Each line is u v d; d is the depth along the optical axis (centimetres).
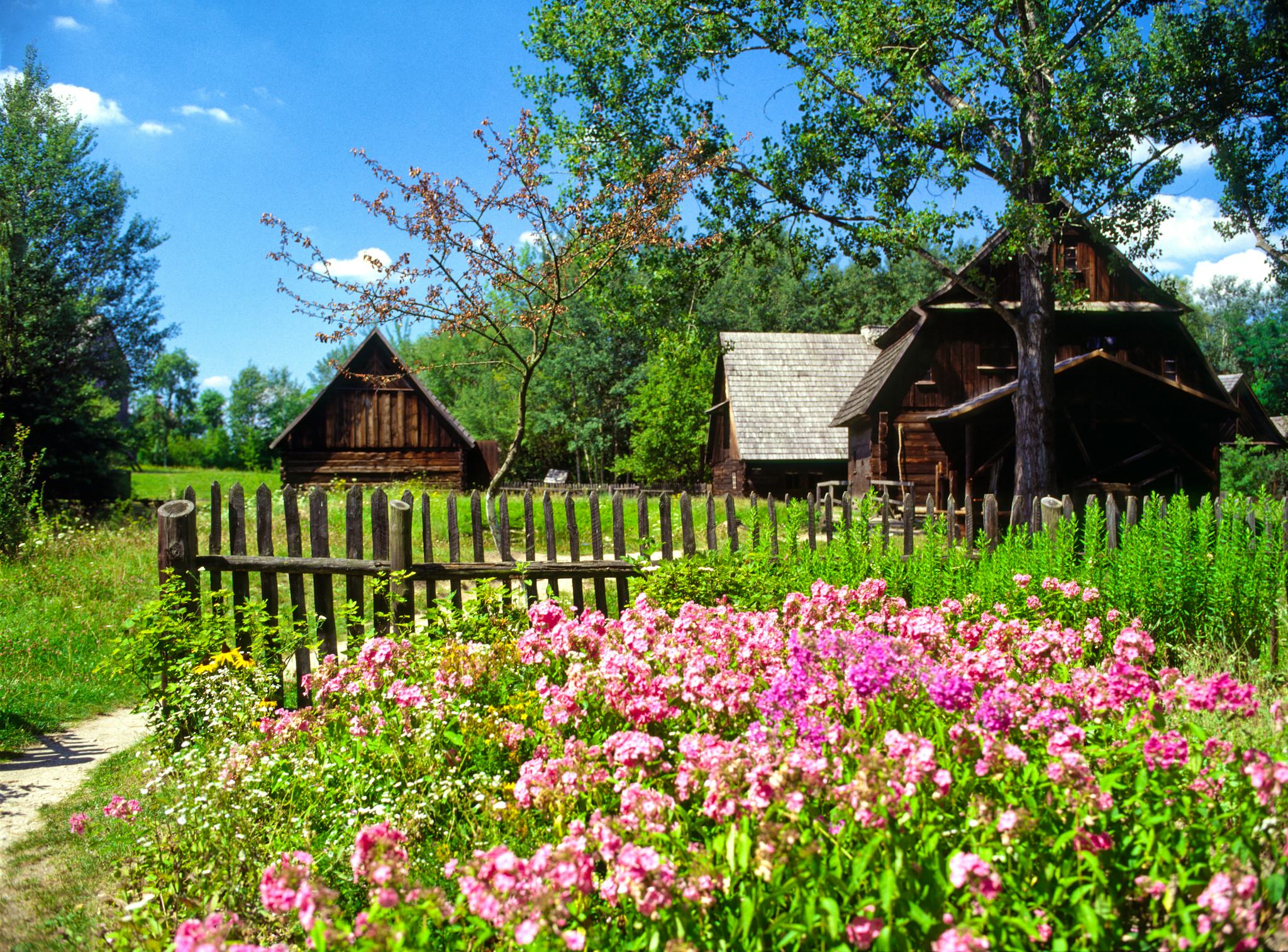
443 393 6550
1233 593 668
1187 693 301
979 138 1536
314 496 618
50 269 2714
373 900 237
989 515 854
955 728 288
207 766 424
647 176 1202
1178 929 221
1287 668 580
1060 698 335
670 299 1631
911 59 1454
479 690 450
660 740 329
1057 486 1594
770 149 1586
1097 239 1554
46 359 2425
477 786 374
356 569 618
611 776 317
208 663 543
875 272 5453
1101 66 1408
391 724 413
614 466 4938
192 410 11850
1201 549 707
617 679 372
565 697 374
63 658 771
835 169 1594
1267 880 213
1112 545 821
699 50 1538
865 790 244
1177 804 255
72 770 538
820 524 834
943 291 2273
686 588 656
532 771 320
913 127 1484
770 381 3131
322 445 3058
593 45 1527
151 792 445
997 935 222
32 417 2278
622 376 5069
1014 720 296
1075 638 412
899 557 790
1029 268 1588
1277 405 5178
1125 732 297
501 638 521
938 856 244
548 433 5188
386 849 252
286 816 374
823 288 1714
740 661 386
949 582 747
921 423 2306
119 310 3297
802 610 481
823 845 248
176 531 576
